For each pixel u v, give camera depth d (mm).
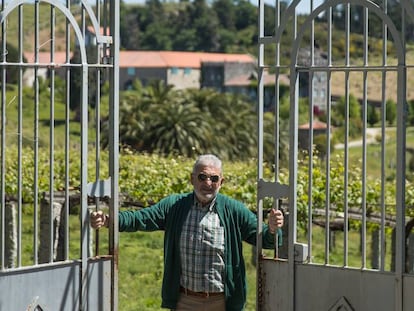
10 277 7695
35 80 7770
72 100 53656
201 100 54031
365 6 7980
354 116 48281
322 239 21922
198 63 123125
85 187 8180
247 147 53125
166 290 8258
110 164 8336
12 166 22000
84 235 8203
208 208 8164
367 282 8109
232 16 142500
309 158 8367
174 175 19297
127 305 13562
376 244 16266
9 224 14984
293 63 8320
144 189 18641
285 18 8344
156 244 20031
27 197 19484
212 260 8102
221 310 8172
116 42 8305
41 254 13227
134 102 52094
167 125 51031
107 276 8375
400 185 7863
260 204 8500
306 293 8398
